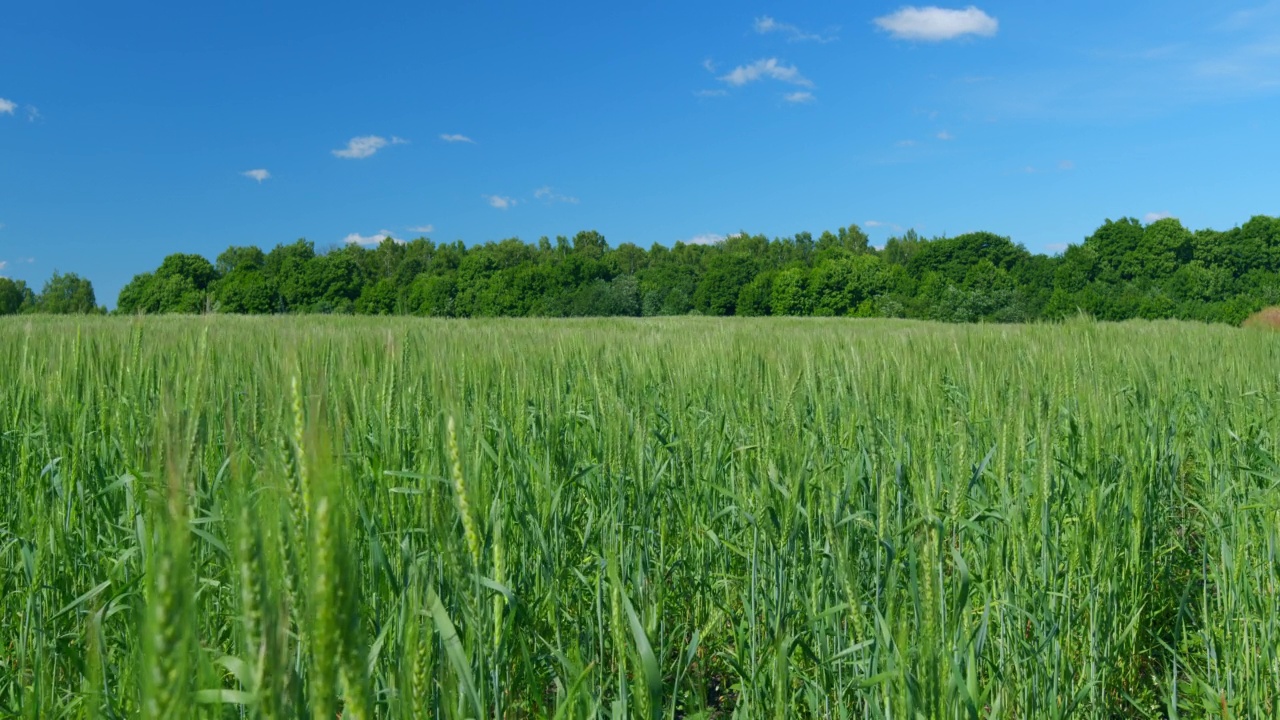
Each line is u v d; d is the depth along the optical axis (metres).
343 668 0.90
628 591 2.82
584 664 2.49
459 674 1.43
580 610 3.04
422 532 2.45
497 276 86.00
